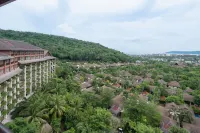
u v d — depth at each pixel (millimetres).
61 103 24797
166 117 27938
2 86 20500
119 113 30812
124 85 52250
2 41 27250
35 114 21203
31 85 32531
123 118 26516
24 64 29156
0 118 19672
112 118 25047
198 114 35188
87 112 24422
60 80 39281
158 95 41125
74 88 36219
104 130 22000
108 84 50312
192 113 30672
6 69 22797
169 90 45750
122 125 25062
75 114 23625
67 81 38781
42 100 24375
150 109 27141
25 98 26672
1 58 19797
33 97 25734
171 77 63031
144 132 22000
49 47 102000
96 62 109312
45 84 35812
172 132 22672
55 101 24562
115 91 42125
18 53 28141
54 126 21516
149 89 47969
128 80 55906
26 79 30672
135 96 33875
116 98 35938
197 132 24672
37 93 29656
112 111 31188
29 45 36969
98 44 171625
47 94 28672
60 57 99500
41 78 39062
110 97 32594
